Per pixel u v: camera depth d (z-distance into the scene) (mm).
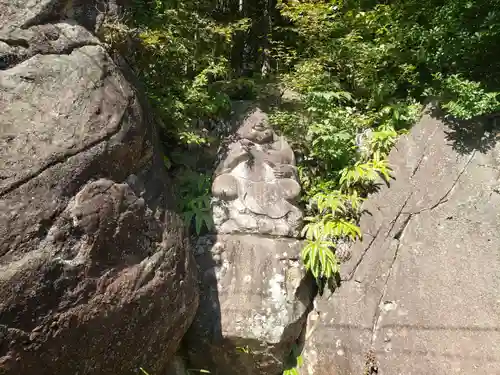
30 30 3502
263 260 4750
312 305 5020
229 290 4621
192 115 5438
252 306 4535
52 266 3029
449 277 4188
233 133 5453
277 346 4500
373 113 5551
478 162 4465
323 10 5684
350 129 5355
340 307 4801
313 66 5586
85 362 3234
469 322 3879
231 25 5879
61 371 3098
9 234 2898
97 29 4199
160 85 5156
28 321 2891
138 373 3697
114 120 3596
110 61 3877
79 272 3178
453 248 4285
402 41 5426
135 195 3719
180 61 5281
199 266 4730
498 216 4129
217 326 4480
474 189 4383
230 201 5043
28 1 3607
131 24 4742
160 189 4105
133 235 3625
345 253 4984
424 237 4535
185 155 5418
